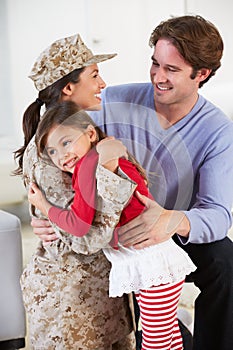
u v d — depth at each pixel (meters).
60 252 2.20
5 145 5.59
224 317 2.47
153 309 2.15
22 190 5.12
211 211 2.38
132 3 6.19
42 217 2.20
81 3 5.97
